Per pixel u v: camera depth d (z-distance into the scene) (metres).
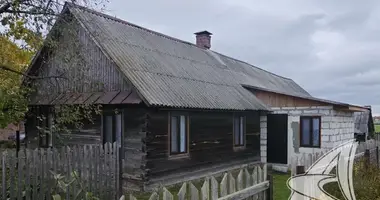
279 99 14.67
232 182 4.77
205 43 20.03
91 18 11.64
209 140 11.82
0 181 6.23
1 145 15.84
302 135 14.02
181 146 10.70
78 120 10.90
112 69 10.41
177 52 14.73
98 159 7.16
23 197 6.21
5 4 8.34
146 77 10.22
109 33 11.77
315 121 13.73
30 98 12.20
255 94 15.49
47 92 12.05
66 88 11.59
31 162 6.25
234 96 13.49
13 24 8.66
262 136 15.02
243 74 18.45
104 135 10.53
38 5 8.76
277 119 14.68
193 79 12.58
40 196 6.35
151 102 8.90
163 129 9.98
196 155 11.18
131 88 9.83
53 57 11.50
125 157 9.79
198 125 11.33
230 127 13.05
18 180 6.07
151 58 12.02
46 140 12.40
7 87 9.87
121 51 10.94
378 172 7.61
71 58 10.10
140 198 8.78
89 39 11.05
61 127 11.20
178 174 10.41
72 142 11.27
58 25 9.54
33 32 9.02
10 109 10.38
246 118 14.12
